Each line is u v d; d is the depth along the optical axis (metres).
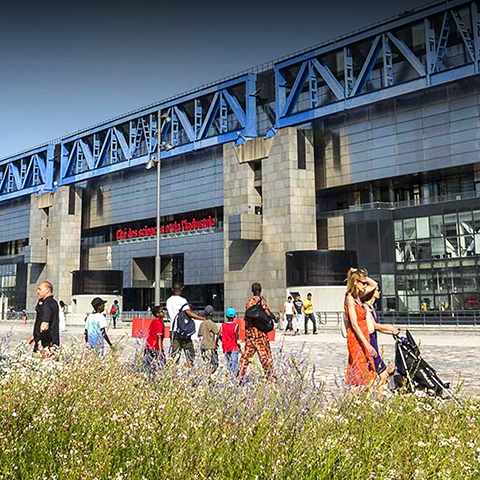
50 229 73.25
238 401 4.45
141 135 65.62
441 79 43.81
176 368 5.71
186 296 64.31
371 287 7.99
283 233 48.59
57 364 6.03
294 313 31.44
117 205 71.19
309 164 50.28
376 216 48.66
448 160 45.62
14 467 3.23
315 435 3.85
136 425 3.88
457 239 45.31
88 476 3.12
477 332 31.47
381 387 6.03
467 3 43.06
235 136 55.03
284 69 52.94
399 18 46.12
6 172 83.06
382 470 3.58
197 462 3.34
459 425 5.12
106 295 57.59
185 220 64.31
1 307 64.94
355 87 47.91
